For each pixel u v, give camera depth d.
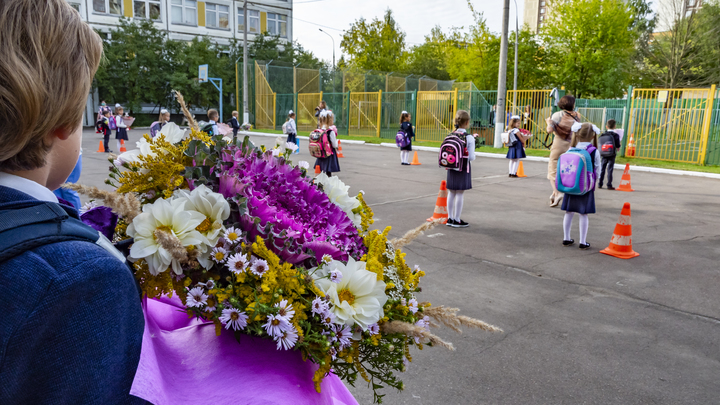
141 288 0.87
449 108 21.59
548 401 2.74
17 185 0.64
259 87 30.09
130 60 30.83
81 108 0.67
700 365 3.16
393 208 7.86
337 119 26.70
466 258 5.36
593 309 4.03
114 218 1.02
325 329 0.90
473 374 3.01
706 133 14.59
